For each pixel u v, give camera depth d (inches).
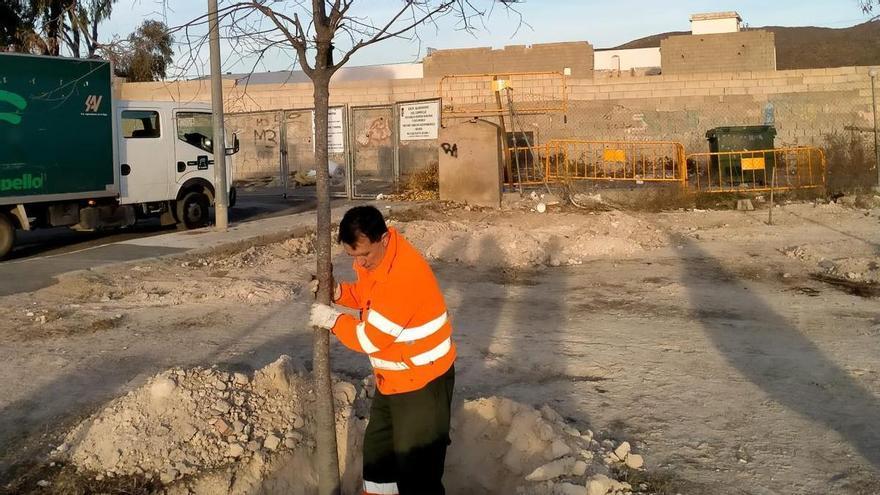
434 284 139.8
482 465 190.4
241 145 1051.3
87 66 489.1
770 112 982.4
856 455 180.9
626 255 459.2
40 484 172.4
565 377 241.8
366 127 1016.2
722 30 1729.8
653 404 216.8
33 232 604.7
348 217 132.2
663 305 335.6
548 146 743.7
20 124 457.4
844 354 259.0
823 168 717.9
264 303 336.5
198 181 578.2
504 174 765.9
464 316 322.0
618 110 1008.2
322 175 148.5
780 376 238.2
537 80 1015.6
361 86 1048.2
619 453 181.2
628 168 923.4
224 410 190.1
